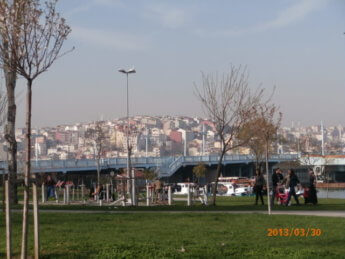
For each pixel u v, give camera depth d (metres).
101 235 15.53
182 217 20.59
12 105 30.34
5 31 11.42
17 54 11.45
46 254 12.48
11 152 30.20
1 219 19.56
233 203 34.66
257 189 32.44
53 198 41.34
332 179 117.94
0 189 35.56
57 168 79.12
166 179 98.88
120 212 23.77
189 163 99.81
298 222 18.97
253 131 36.09
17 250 13.00
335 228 17.41
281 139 93.44
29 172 11.25
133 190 32.69
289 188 30.61
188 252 12.63
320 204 31.38
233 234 15.88
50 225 17.95
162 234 15.84
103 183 42.53
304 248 13.34
